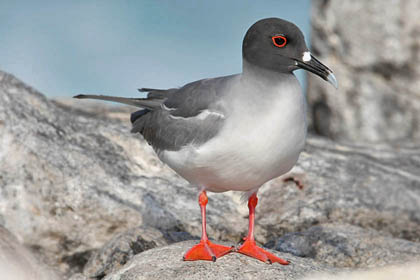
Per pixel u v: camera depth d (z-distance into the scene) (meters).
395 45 20.94
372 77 21.53
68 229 12.97
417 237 13.95
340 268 10.36
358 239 12.20
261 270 9.66
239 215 13.81
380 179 15.08
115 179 13.68
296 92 9.52
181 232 12.81
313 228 12.93
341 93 21.89
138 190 13.60
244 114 9.31
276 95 9.35
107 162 14.04
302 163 15.13
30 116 13.97
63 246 12.95
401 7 20.64
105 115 16.97
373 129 21.69
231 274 9.49
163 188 13.90
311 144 17.12
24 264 11.12
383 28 20.92
